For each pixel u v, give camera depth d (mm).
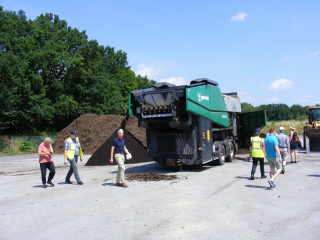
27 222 5543
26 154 29203
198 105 11383
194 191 7895
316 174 10141
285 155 10414
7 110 33875
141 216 5730
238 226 4996
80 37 50500
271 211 5840
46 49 42062
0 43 37125
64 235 4785
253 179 9406
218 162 13469
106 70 62188
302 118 57094
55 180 10648
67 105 43500
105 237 4637
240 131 18203
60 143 27297
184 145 11578
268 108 145250
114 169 13508
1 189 9023
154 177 10312
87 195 7781
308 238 4395
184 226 5066
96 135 26250
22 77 37156
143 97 11156
